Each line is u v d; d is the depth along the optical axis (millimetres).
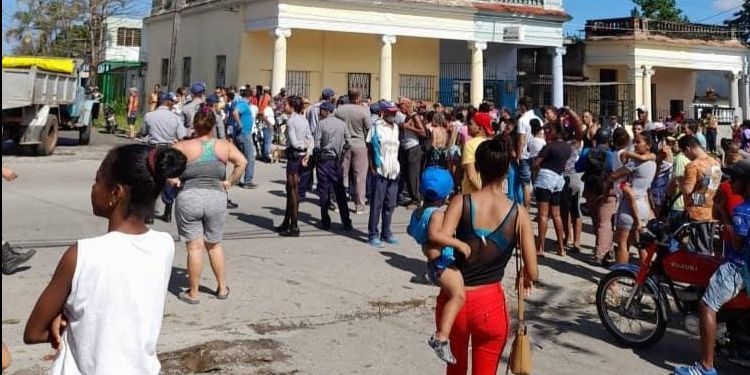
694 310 5840
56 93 19641
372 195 9656
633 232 8531
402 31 26109
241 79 25438
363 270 8273
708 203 7527
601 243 9188
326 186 10547
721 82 41312
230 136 14414
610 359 5859
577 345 6207
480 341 4047
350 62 27328
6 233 9336
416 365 5414
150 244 2623
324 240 9883
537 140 10891
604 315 6367
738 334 5508
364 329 6258
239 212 11758
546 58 31469
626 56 32938
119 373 2457
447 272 4012
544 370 5516
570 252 9984
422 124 13047
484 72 30109
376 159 9562
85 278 2451
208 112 6590
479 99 27891
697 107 36656
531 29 28734
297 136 9875
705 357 5289
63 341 2525
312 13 24281
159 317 2617
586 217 13555
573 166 9922
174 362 5215
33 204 11727
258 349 5570
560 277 8586
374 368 5316
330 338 5965
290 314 6508
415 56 28781
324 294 7219
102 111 32812
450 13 26906
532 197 14578
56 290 2457
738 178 5164
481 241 4008
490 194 4090
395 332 6223
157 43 32875
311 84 26703
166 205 10617
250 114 14375
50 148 19375
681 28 34625
